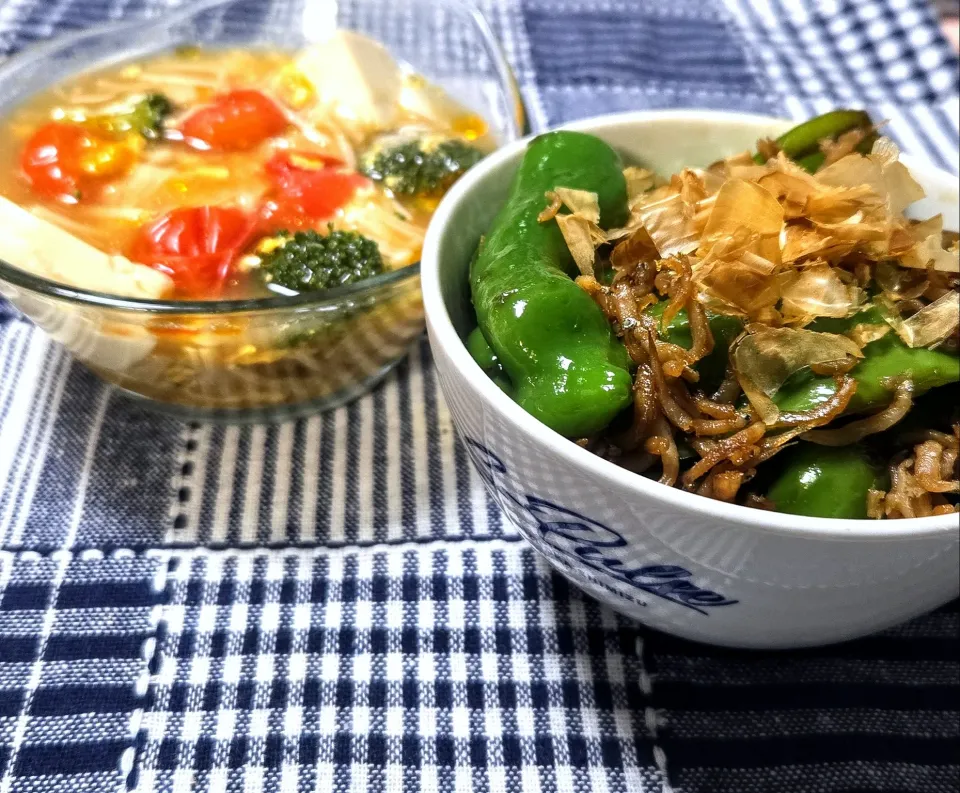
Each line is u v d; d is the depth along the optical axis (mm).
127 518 176
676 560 119
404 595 167
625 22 325
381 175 228
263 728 148
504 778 144
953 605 168
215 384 181
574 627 163
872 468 129
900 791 144
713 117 172
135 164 226
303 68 254
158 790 140
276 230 206
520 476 126
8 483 179
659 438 129
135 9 298
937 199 162
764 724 151
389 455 191
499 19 320
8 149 225
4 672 152
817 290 133
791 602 120
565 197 147
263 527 177
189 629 160
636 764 146
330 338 176
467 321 156
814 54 320
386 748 146
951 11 331
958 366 133
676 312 135
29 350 203
